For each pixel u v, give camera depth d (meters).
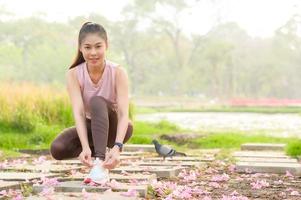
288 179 6.28
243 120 28.02
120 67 4.94
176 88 74.06
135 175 5.71
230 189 5.40
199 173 6.62
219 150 11.23
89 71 4.89
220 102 67.12
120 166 6.84
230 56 72.06
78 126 4.81
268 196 4.97
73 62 5.02
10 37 63.19
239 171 6.96
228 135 14.34
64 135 5.04
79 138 4.92
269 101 59.47
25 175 5.67
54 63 55.31
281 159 8.34
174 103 65.25
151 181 5.30
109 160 4.68
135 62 77.19
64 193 4.61
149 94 77.44
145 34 74.25
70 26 63.34
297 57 80.50
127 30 72.31
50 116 13.68
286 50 80.44
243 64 79.00
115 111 4.98
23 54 63.03
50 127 12.62
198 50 76.94
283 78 79.81
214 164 7.70
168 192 4.94
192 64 76.06
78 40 4.86
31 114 12.45
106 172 4.83
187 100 71.44
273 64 77.38
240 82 79.38
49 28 62.62
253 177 6.44
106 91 4.93
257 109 47.28
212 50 69.50
